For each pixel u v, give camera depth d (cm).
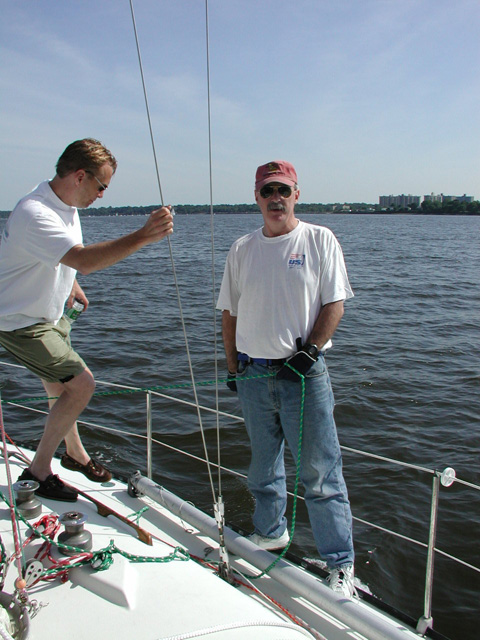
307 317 254
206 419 704
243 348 262
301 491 541
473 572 436
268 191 250
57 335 262
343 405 770
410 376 912
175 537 271
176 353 1044
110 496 301
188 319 1370
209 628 174
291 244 253
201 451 625
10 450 321
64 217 250
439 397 810
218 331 1236
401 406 774
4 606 175
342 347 1109
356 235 6291
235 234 6184
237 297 276
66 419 260
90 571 193
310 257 253
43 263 241
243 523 496
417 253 3716
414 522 500
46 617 177
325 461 252
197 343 1118
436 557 453
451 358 1032
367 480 570
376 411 753
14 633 169
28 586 187
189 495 537
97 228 7669
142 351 1055
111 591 185
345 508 254
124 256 219
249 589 233
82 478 315
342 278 257
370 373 928
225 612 183
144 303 1630
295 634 184
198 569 210
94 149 242
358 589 248
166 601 186
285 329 253
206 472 580
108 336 1178
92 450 619
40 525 219
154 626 175
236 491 545
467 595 411
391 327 1319
